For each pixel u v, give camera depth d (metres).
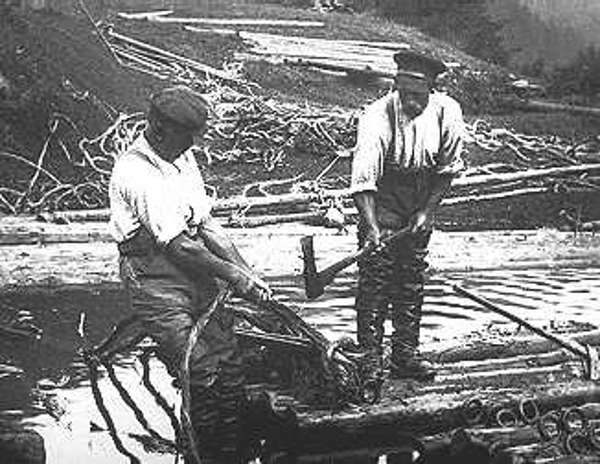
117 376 10.28
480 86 31.47
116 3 32.41
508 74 34.31
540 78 36.62
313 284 8.53
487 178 22.66
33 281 14.17
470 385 8.73
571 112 30.78
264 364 8.54
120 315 12.62
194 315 7.94
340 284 15.21
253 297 7.87
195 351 7.83
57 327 11.93
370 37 35.00
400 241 8.86
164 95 7.78
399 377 8.94
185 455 7.94
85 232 16.77
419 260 8.92
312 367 8.25
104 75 23.58
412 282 8.92
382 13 40.03
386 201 8.80
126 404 9.26
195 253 7.75
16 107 20.23
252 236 17.89
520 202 22.30
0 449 7.48
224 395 7.94
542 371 9.23
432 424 8.09
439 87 30.05
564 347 9.04
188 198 7.93
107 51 25.38
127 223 7.80
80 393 9.70
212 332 7.95
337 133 23.81
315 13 37.75
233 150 22.64
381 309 8.91
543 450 7.38
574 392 8.47
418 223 8.70
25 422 8.84
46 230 16.73
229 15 34.78
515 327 11.77
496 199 22.25
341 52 31.81
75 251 15.91
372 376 8.12
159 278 7.85
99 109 21.94
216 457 7.96
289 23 34.94
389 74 29.59
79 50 23.91
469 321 13.13
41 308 12.80
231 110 24.22
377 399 8.10
